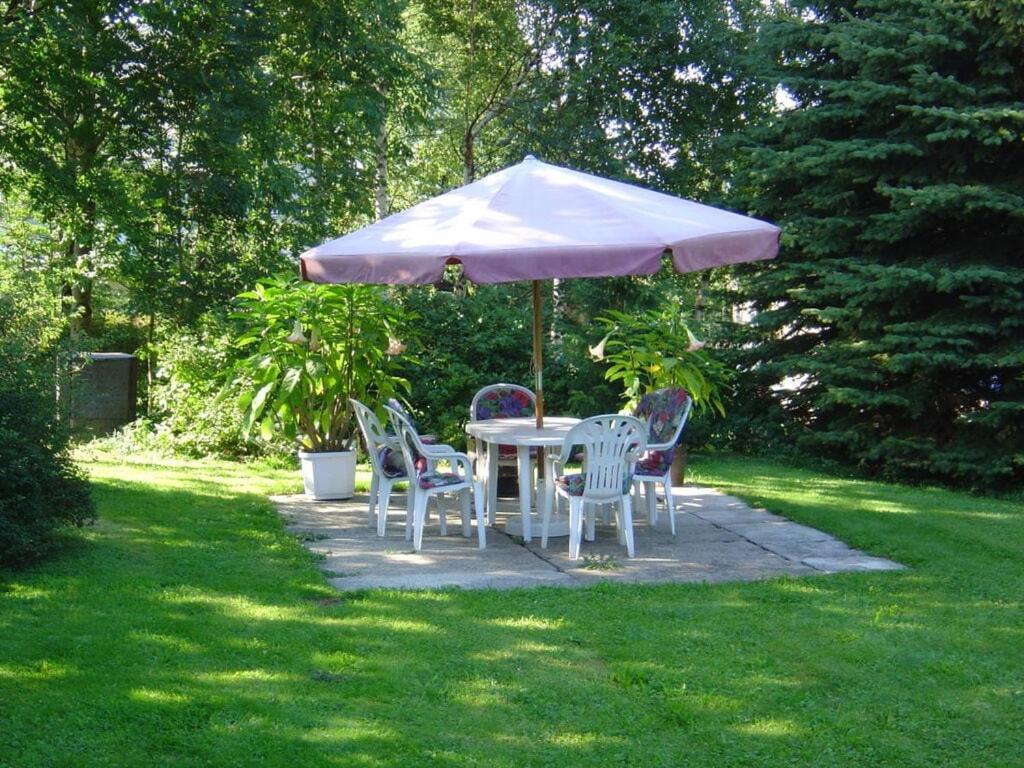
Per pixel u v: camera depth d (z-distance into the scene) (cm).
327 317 873
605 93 1786
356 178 1529
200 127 1163
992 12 985
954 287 984
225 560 604
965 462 1006
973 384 1082
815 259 1133
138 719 374
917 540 691
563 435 683
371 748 356
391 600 532
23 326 664
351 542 687
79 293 1694
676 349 959
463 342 1170
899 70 1034
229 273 1320
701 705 400
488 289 1301
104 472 930
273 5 1292
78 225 1286
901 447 1039
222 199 1236
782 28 1157
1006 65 996
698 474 1012
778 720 388
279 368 862
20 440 563
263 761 345
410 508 700
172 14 1120
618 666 438
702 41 1778
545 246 572
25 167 1157
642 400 745
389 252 593
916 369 1055
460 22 1869
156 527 686
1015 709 400
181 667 424
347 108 1371
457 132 2030
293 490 894
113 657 432
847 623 502
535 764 349
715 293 1258
